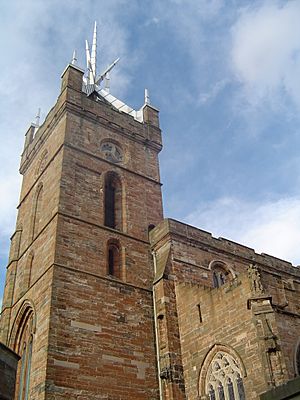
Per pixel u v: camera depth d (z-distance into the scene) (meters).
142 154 50.09
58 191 39.91
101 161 45.25
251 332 28.94
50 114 49.66
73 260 36.53
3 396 23.02
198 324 33.59
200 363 32.12
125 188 45.59
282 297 32.47
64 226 37.91
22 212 49.53
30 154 51.88
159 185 48.91
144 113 54.88
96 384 31.72
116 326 35.28
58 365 30.75
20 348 38.00
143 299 38.25
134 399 32.88
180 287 37.03
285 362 26.67
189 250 41.34
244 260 45.62
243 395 28.31
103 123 48.34
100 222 40.78
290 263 50.22
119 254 40.34
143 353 35.34
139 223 43.97
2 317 41.22
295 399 13.53
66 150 43.06
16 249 45.91
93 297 35.53
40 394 29.41
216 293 32.94
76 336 32.81
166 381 32.84
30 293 37.69
